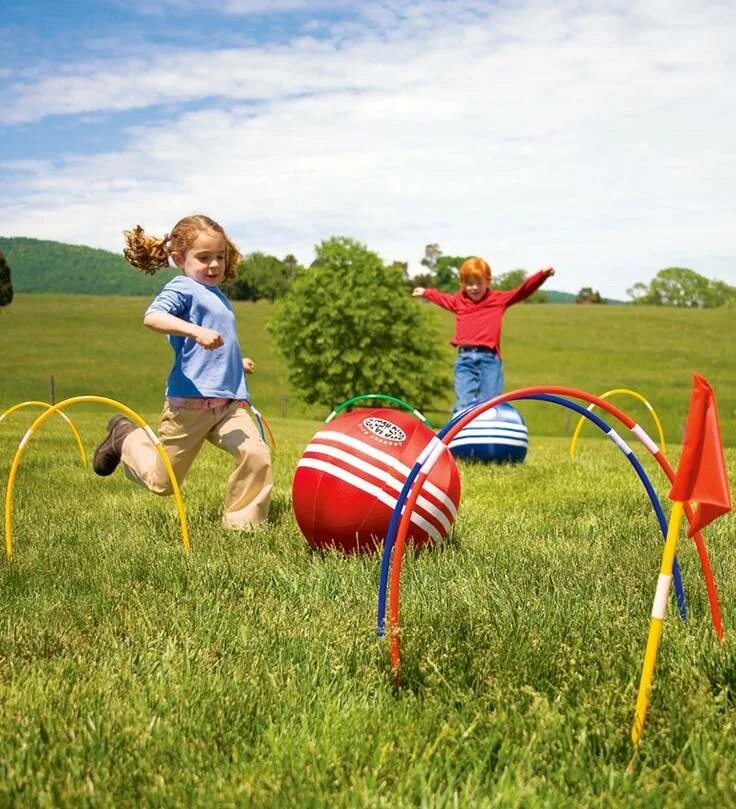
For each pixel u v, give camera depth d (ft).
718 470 9.02
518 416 36.32
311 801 7.91
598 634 12.19
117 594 14.42
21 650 11.95
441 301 39.83
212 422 20.17
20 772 8.45
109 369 187.93
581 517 22.38
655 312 276.21
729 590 14.65
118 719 9.54
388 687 10.79
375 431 17.70
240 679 10.71
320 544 17.87
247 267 440.86
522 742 9.23
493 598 13.78
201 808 7.94
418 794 8.22
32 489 27.58
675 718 9.59
